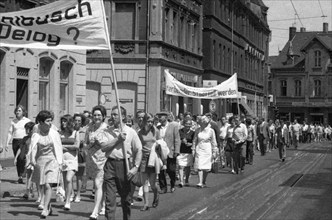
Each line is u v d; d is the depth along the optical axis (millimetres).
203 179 16453
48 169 11062
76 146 12125
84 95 27641
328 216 11555
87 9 10555
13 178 16484
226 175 20500
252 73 67375
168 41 35469
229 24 53562
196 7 42000
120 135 9398
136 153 9672
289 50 90062
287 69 88875
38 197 12914
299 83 88375
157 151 12430
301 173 21891
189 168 16922
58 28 10625
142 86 33406
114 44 33688
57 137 11141
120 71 33656
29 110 22562
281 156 29016
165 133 15156
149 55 33344
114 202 9453
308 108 87375
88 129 11289
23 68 22297
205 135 16234
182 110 39594
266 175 20797
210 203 13195
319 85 86875
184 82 38844
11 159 21203
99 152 10938
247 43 63125
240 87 58750
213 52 47281
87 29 10594
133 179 9562
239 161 21422
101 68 33844
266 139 34719
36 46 10672
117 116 10453
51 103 24500
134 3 33719
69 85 26406
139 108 33406
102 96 28250
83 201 13266
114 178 9492
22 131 15930
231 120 21859
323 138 74125
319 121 87125
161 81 33562
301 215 11664
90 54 33844
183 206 12695
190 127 16531
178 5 37188
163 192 14984
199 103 43375
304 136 61250
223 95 24859
